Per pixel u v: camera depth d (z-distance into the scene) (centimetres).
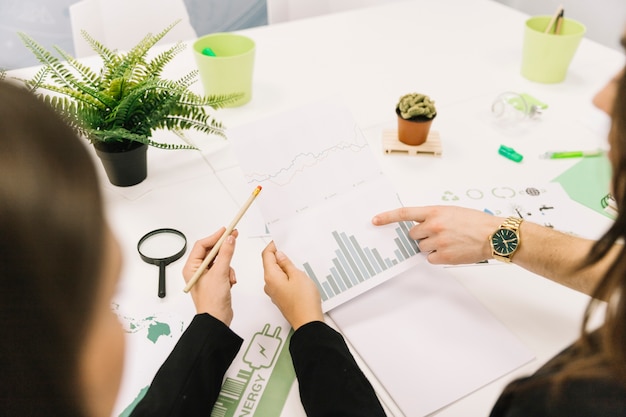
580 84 127
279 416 59
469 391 62
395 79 128
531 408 46
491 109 117
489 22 157
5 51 190
